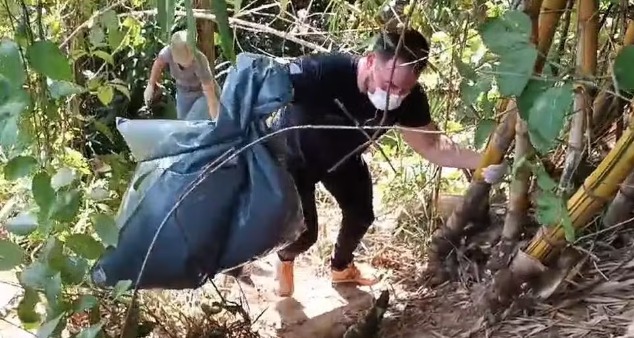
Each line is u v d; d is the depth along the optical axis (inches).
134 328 82.1
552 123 52.3
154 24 105.0
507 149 84.3
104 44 97.7
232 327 92.2
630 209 79.0
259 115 78.7
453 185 110.4
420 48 78.4
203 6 97.7
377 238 112.7
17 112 62.9
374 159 126.4
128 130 79.6
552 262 81.3
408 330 89.6
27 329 73.9
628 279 81.7
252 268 111.6
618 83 51.0
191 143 78.9
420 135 88.0
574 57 76.9
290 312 100.9
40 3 67.1
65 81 66.4
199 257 79.2
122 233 79.0
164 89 132.6
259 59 80.0
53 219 67.1
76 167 93.3
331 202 125.8
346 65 83.0
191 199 78.3
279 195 79.4
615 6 74.9
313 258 113.3
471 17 84.4
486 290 85.7
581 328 77.6
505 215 93.8
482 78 67.0
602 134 87.0
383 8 81.7
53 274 70.4
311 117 85.8
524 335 79.1
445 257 97.3
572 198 75.0
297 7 147.5
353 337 89.3
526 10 69.1
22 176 67.7
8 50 61.9
